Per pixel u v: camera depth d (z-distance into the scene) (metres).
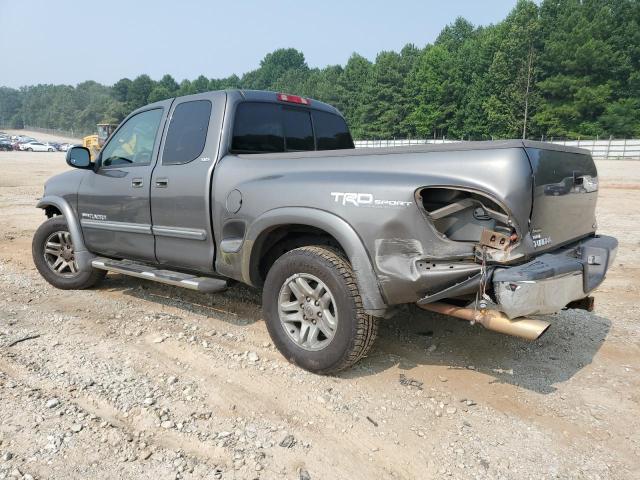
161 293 5.61
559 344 4.38
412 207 3.20
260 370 3.81
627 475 2.77
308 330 3.76
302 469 2.77
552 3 74.94
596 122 64.75
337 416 3.25
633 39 66.25
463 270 3.10
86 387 3.53
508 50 71.12
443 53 80.31
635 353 4.23
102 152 5.30
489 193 2.98
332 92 100.56
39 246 5.80
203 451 2.89
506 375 3.82
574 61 66.50
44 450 2.86
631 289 5.93
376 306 3.38
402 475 2.74
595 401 3.50
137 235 4.90
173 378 3.65
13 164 34.34
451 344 4.34
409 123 84.31
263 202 3.84
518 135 70.38
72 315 4.91
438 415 3.29
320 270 3.56
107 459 2.80
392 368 3.89
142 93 151.62
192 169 4.36
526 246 3.03
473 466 2.82
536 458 2.89
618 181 20.92
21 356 3.99
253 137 4.51
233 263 4.12
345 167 3.57
